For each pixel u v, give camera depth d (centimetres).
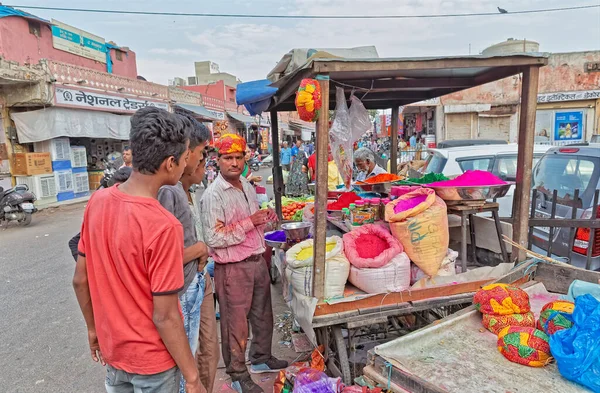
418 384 205
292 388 267
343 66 256
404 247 291
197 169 246
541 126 1619
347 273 281
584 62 1528
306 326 272
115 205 154
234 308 293
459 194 314
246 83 421
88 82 1305
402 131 2377
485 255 369
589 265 360
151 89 1698
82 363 354
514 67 306
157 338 158
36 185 1160
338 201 427
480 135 1677
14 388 320
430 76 357
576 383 202
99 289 157
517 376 210
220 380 329
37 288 532
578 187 418
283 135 3462
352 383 287
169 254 150
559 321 224
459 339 246
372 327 377
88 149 1477
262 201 668
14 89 1141
